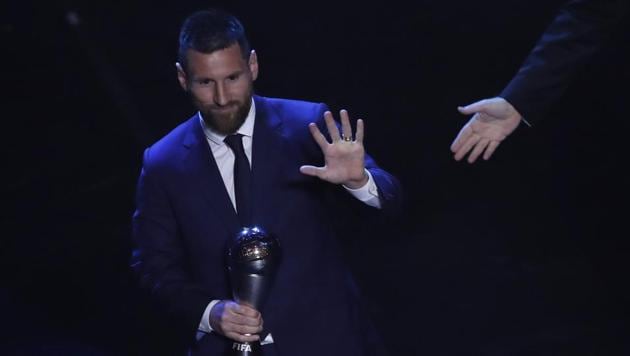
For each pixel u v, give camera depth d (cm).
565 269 1830
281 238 900
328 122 848
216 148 922
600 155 2348
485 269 1866
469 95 2936
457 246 1983
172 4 3794
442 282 1830
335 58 3297
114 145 2842
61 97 3241
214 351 902
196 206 910
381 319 1703
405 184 2356
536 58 802
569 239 1956
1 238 2241
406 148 2583
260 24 3597
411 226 2102
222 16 861
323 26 3528
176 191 916
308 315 898
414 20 3509
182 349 1650
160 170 925
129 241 2173
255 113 928
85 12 3806
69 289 1933
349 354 902
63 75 3397
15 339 1711
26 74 3441
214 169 913
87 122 3031
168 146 938
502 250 1945
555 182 2250
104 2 3862
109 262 2059
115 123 3006
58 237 2228
